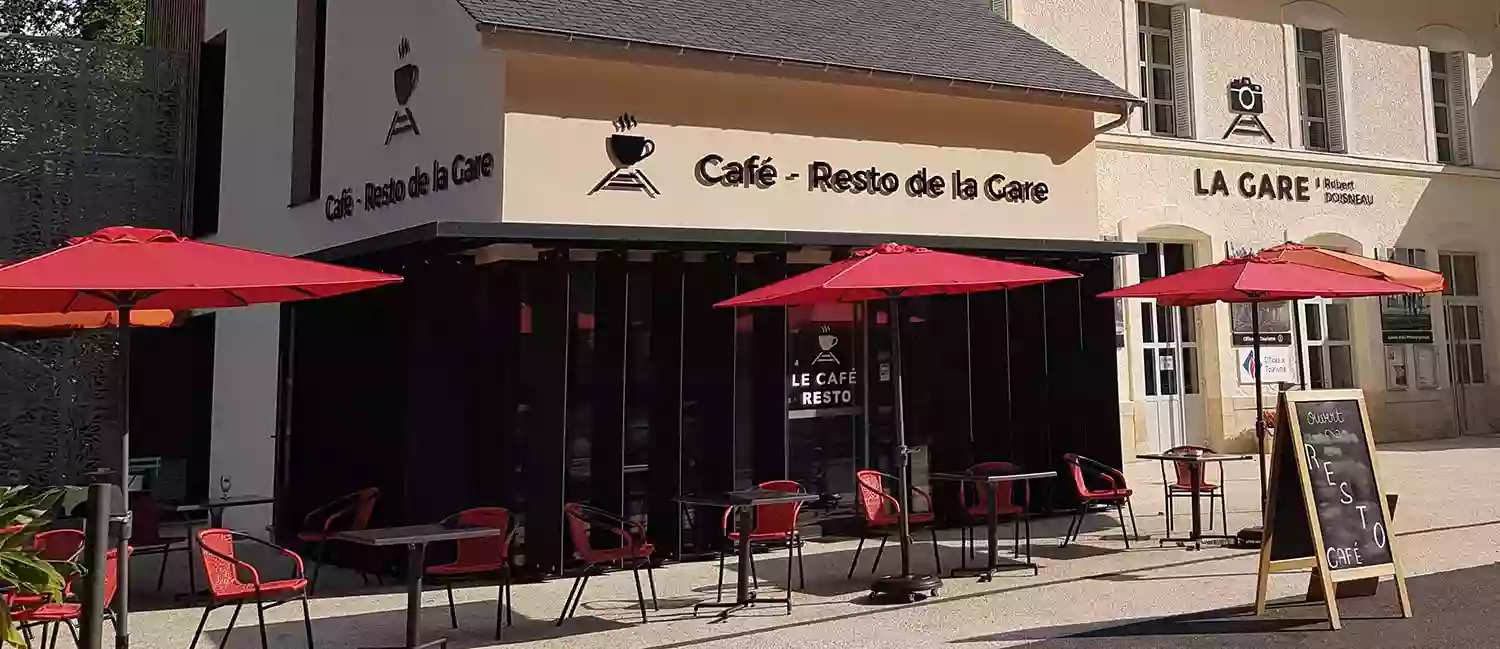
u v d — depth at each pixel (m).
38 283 5.06
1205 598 7.59
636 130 9.56
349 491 9.97
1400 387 18.25
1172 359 16.20
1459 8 19.34
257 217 13.72
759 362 9.90
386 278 5.97
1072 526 9.93
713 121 9.96
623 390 9.09
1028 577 8.47
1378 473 7.19
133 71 15.12
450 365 8.74
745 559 7.65
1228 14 16.84
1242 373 16.45
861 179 10.68
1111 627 6.82
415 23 10.43
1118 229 15.56
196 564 9.95
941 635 6.75
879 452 10.75
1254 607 7.25
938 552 9.36
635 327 9.40
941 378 11.00
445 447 8.67
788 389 10.16
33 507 5.38
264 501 9.02
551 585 8.51
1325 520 6.89
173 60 15.37
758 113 10.20
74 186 14.69
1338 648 6.20
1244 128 16.80
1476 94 19.44
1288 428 7.02
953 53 11.66
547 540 8.63
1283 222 16.97
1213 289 8.30
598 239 8.57
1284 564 6.95
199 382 14.95
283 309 11.19
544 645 6.71
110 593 6.29
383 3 11.05
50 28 29.64
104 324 7.83
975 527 10.91
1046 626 6.90
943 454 10.95
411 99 10.43
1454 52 19.33
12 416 14.09
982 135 11.41
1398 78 18.50
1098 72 15.59
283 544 10.63
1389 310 18.25
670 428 9.35
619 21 9.62
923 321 11.02
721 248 9.50
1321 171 17.42
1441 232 18.66
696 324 9.54
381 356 9.65
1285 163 17.06
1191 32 16.45
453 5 9.75
